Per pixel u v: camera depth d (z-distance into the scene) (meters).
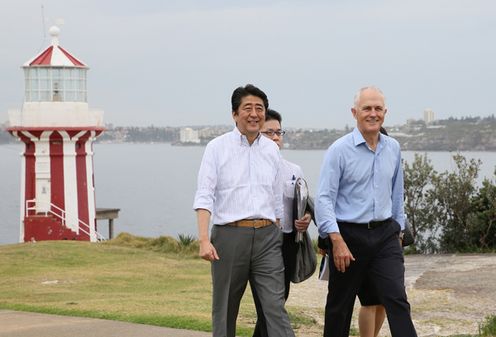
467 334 9.90
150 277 16.38
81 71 33.03
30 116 31.78
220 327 7.76
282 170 7.91
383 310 8.52
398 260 7.75
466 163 21.78
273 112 8.42
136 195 101.44
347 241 7.71
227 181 7.62
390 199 7.84
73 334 9.43
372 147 7.74
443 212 20.42
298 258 8.03
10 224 66.25
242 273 7.68
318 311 11.77
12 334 9.43
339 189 7.79
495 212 19.86
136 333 9.46
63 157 32.12
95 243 21.94
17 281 15.65
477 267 16.42
